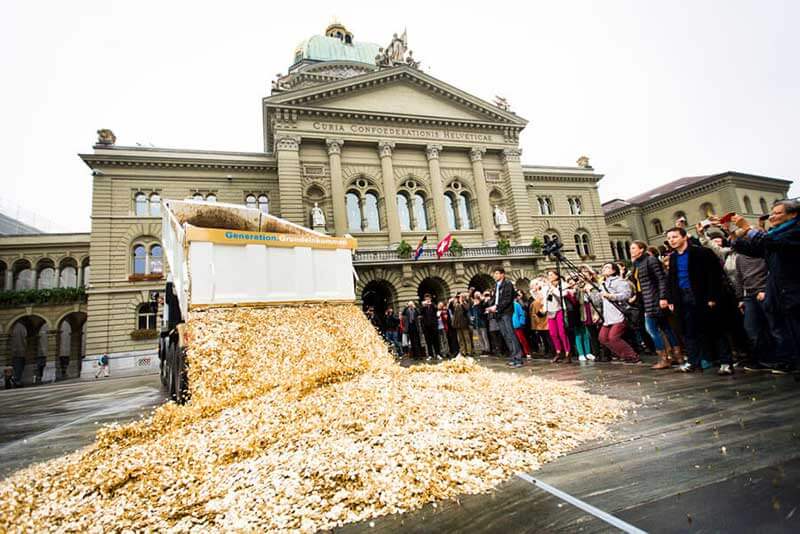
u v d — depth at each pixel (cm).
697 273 578
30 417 739
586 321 886
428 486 242
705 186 4234
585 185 3756
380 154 2730
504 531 196
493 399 412
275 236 633
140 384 1388
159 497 253
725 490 216
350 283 714
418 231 2730
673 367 657
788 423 311
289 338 578
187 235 561
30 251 2797
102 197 2466
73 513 239
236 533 205
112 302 2372
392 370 584
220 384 486
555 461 278
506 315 920
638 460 268
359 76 2739
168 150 2647
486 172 3030
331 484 251
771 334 573
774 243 440
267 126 2900
